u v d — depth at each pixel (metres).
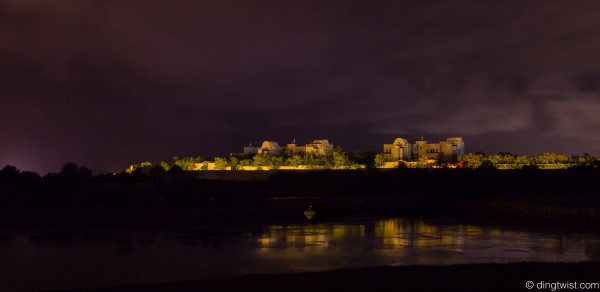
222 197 107.56
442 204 103.12
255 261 48.19
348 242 60.12
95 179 140.38
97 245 58.50
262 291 27.92
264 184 138.25
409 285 28.41
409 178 134.00
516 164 175.50
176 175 150.12
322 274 33.66
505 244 58.09
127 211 87.56
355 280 30.19
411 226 75.81
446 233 68.00
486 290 27.16
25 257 51.06
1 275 42.41
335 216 90.62
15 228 72.88
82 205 93.75
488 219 85.25
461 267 35.28
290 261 48.22
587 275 30.91
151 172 150.88
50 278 41.59
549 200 103.00
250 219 85.19
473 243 59.00
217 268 45.19
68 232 69.25
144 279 40.94
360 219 85.88
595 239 62.09
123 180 140.62
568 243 58.94
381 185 132.88
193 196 107.31
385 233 68.12
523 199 106.44
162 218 83.75
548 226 75.25
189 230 71.56
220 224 78.69
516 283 28.73
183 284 31.22
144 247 57.03
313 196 123.50
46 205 92.81
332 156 192.00
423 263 46.50
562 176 127.88
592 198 107.94
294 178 140.00
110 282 39.78
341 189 133.38
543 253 51.78
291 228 73.88
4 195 102.38
